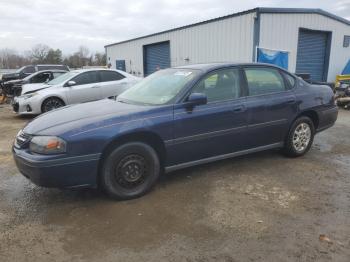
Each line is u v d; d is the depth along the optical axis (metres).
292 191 4.05
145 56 21.89
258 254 2.80
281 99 4.92
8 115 10.65
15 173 4.83
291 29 13.48
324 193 3.99
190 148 4.18
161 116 3.93
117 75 10.70
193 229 3.20
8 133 7.65
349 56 16.61
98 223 3.34
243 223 3.30
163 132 3.93
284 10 12.90
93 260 2.76
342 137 6.91
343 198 3.85
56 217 3.48
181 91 4.16
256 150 4.86
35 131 3.62
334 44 15.69
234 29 13.51
